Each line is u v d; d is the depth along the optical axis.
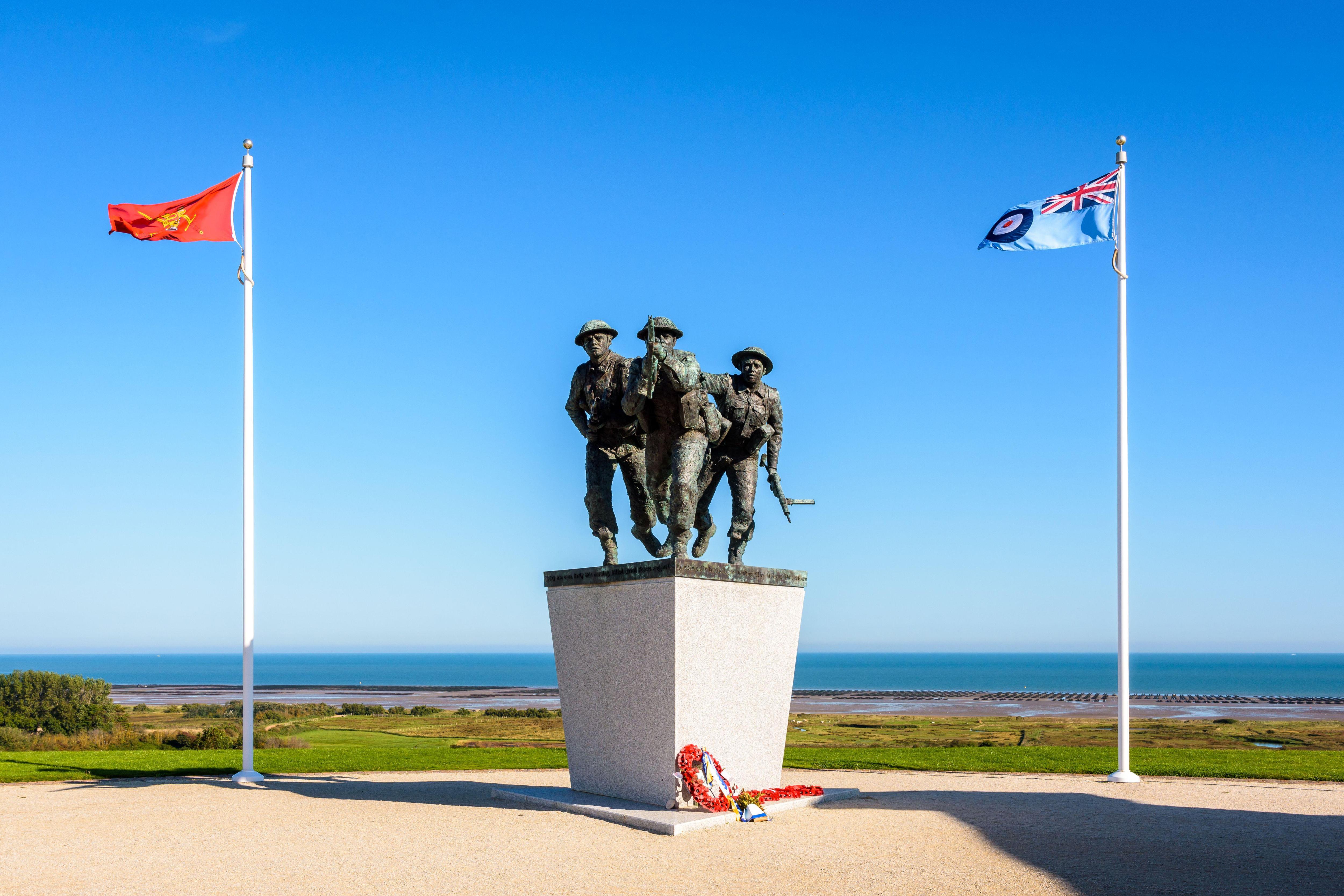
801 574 14.02
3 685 42.81
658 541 14.68
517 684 175.25
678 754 12.16
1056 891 8.86
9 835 11.32
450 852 10.32
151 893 8.75
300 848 10.55
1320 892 8.86
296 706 73.69
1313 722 71.06
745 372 14.51
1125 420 17.16
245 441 17.61
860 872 9.52
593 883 9.09
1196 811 13.19
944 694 133.62
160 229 17.80
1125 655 16.73
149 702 101.75
